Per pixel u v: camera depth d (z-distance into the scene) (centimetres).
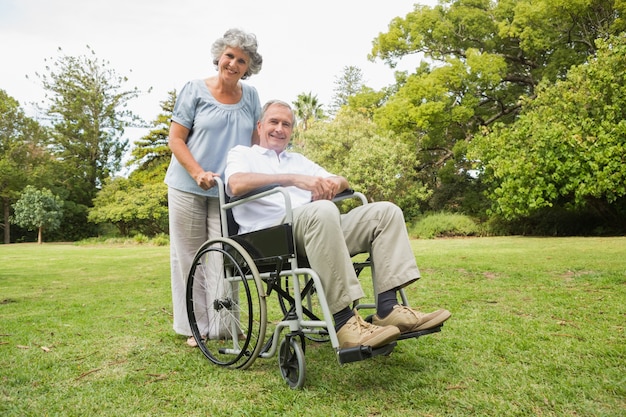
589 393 155
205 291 251
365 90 2220
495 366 185
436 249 875
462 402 150
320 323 164
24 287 508
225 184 214
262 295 180
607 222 1228
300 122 2595
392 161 1544
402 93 1672
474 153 1295
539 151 1145
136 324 293
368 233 184
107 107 2730
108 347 237
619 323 250
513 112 1775
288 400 158
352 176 1557
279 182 190
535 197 1167
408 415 142
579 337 224
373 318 182
